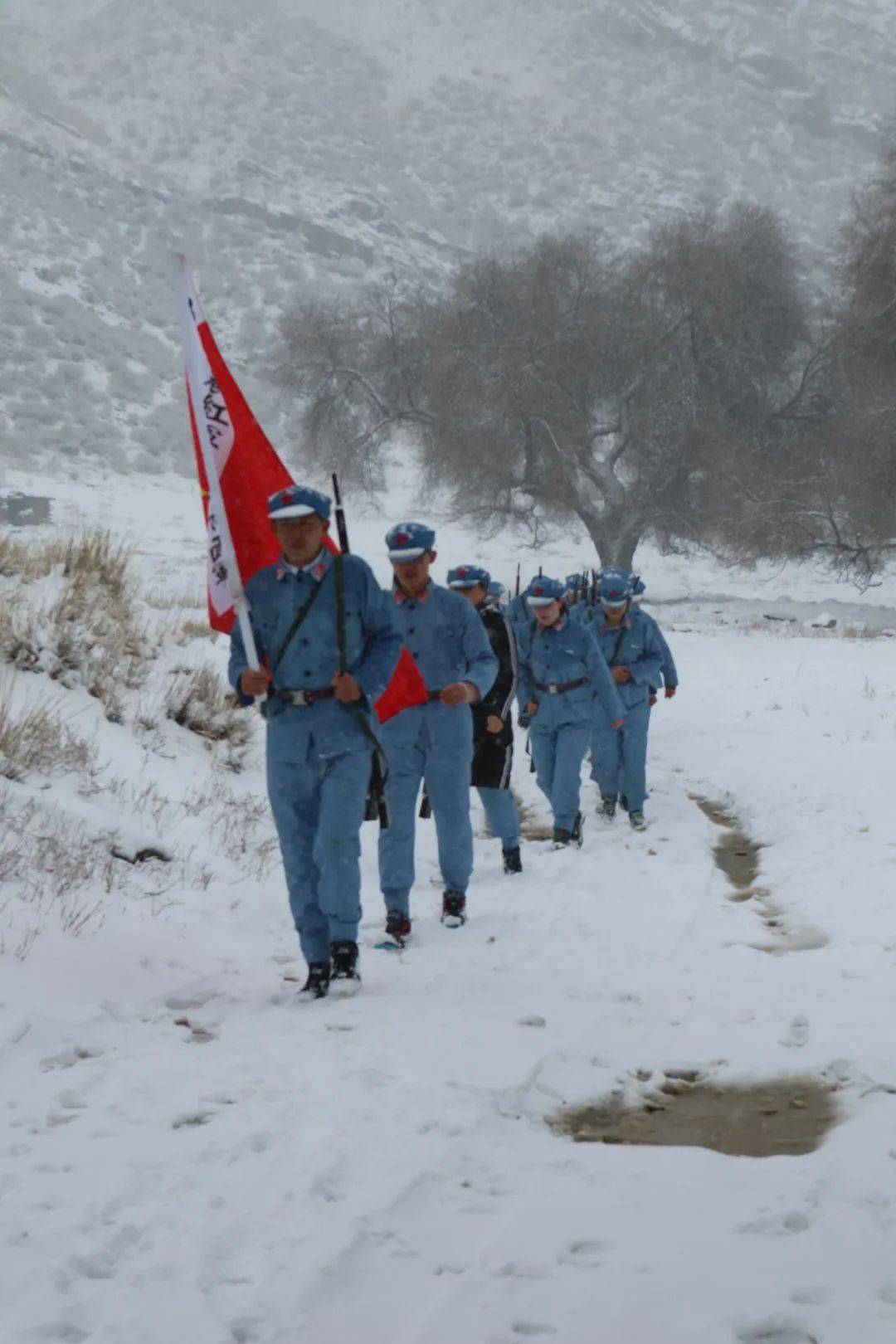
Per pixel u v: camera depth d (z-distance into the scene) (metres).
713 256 42.25
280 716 5.95
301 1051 5.05
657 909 7.86
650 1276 3.27
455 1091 4.61
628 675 10.59
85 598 12.35
